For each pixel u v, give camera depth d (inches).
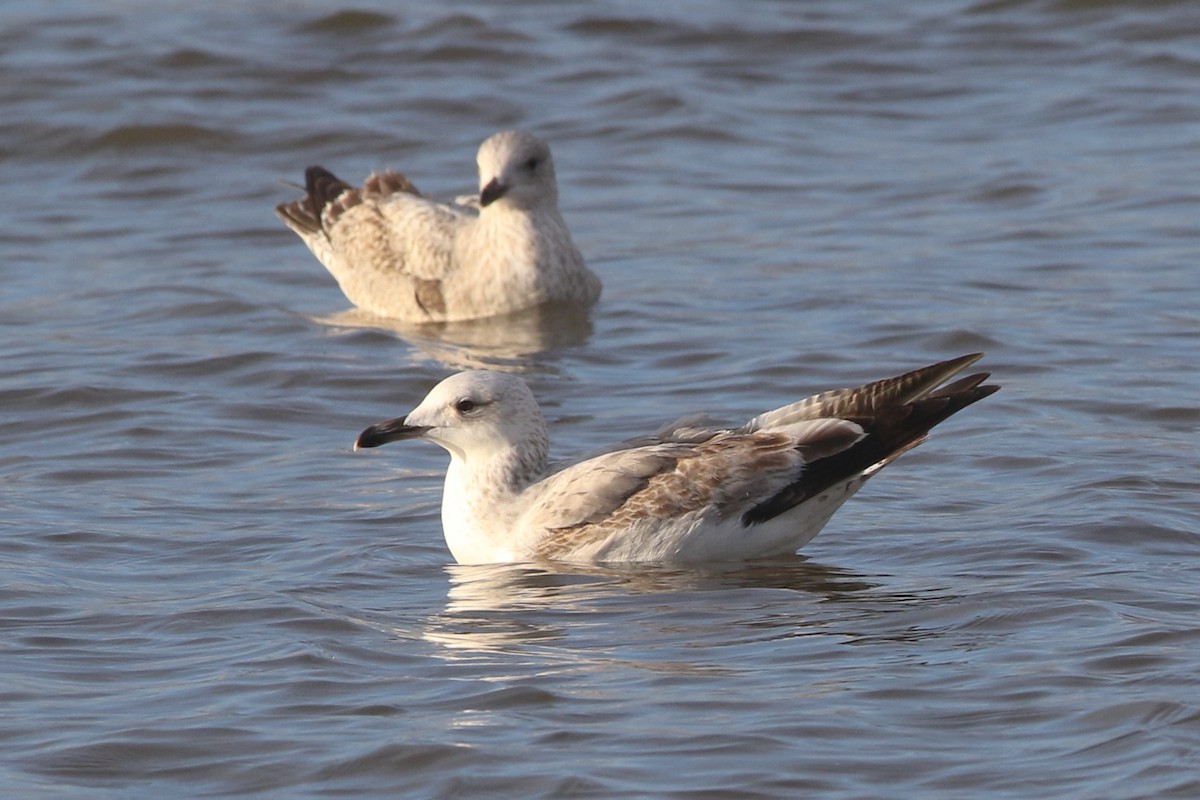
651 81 1074.1
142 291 796.0
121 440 608.1
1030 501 525.3
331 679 402.9
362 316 790.5
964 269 782.5
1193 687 380.8
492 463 505.0
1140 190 880.3
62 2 1198.9
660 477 491.2
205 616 447.5
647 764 354.0
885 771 349.4
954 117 1020.5
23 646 428.8
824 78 1085.8
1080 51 1109.7
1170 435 580.1
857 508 530.3
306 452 598.5
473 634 432.5
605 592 465.1
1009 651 408.8
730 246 838.5
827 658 408.8
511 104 1052.5
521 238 771.4
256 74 1087.6
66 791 351.9
